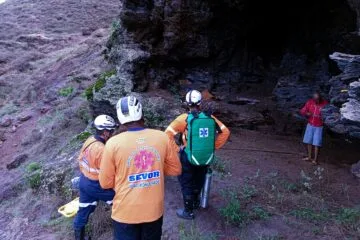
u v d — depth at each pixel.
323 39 12.74
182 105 9.87
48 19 31.20
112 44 14.28
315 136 8.40
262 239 5.31
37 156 11.84
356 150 10.02
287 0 12.55
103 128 5.10
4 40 27.08
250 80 13.76
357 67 6.75
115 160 3.53
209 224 5.71
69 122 13.00
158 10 10.92
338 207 6.34
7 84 20.95
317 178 7.64
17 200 8.75
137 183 3.52
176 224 5.75
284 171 7.88
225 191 6.62
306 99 12.77
